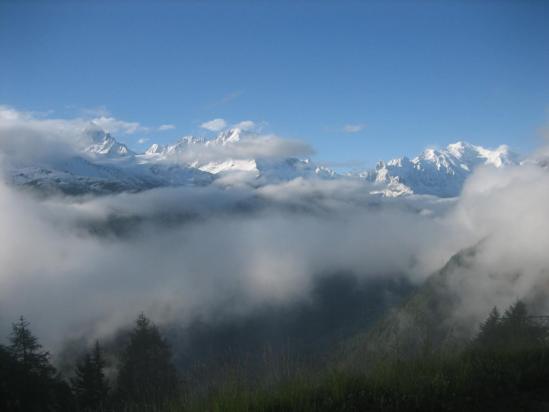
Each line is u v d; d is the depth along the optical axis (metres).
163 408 8.44
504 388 7.89
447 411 6.97
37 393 18.88
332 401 6.98
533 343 11.05
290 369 8.20
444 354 9.27
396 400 6.97
